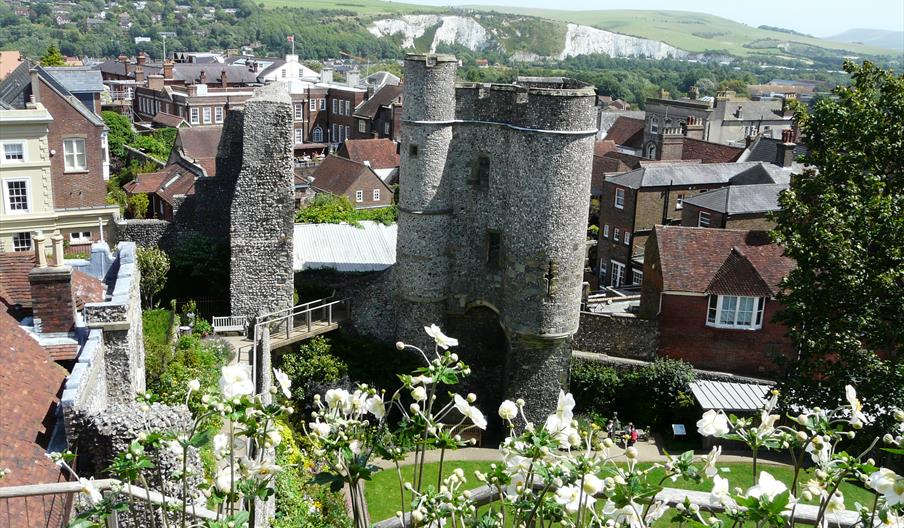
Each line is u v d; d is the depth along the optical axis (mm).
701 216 48281
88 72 55062
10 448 13383
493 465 7902
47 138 42406
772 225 47031
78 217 44750
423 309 34750
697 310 35781
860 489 23938
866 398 23266
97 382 17234
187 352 27984
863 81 29969
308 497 23250
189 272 37562
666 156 69812
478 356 35844
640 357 36375
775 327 35562
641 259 54625
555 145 30109
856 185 27188
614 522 7453
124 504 8055
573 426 7980
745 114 98188
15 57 82500
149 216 52531
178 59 140625
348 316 35656
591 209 64688
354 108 98312
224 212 39812
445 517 7711
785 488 6516
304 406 32406
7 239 42469
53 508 12031
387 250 40594
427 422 7801
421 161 33188
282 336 33469
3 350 16031
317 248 39812
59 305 18141
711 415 7457
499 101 32406
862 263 24516
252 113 33438
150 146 73938
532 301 31797
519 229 31531
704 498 8977
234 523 7414
